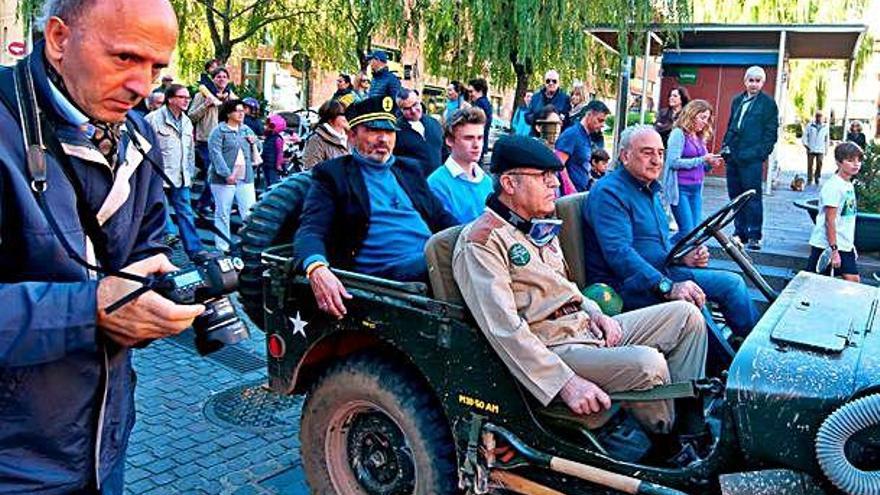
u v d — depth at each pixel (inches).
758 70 320.2
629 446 111.8
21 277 59.3
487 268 114.5
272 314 138.7
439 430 121.2
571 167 266.4
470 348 114.5
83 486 65.7
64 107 60.4
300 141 504.7
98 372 64.5
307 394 138.5
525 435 111.6
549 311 120.5
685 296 143.3
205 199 399.9
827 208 243.6
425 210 161.2
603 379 113.2
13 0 759.1
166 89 332.8
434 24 544.4
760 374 94.6
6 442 61.1
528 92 568.4
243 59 884.6
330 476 135.7
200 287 63.8
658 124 465.7
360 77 435.8
